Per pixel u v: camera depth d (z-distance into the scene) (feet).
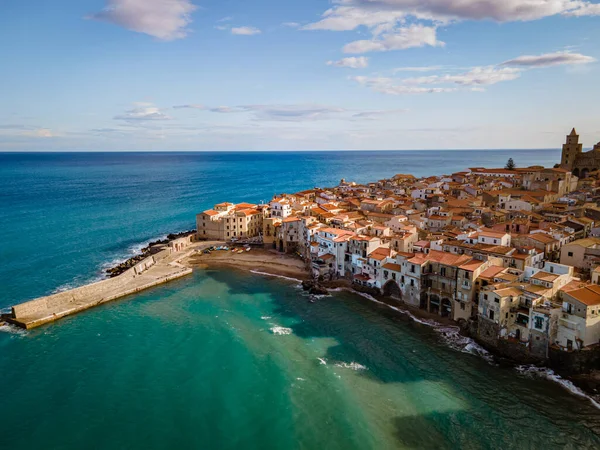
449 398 227.40
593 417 210.18
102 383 239.91
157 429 203.51
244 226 568.00
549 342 246.88
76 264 470.80
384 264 362.33
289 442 195.62
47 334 300.61
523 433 201.16
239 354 271.90
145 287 396.16
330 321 321.32
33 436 198.39
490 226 452.35
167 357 268.41
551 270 291.38
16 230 630.74
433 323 312.91
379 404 223.30
